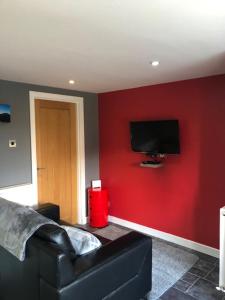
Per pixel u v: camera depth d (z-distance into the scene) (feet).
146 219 12.16
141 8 4.42
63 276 4.93
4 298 6.81
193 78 10.03
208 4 4.26
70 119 12.85
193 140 10.28
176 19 4.83
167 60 7.54
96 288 5.58
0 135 10.02
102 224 12.96
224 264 7.91
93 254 6.00
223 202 9.66
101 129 13.71
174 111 10.72
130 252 6.35
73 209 13.39
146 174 11.97
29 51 6.68
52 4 4.30
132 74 9.32
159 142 10.90
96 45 6.26
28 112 10.85
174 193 11.06
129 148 12.51
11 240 5.76
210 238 10.09
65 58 7.33
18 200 10.39
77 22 4.97
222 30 5.34
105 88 12.13
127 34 5.60
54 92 11.77
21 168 10.71
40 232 5.47
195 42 6.08
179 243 11.00
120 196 13.14
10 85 10.25
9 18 4.80
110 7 4.39
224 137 9.45
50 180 12.25
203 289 8.00
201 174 10.16
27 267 5.59
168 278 8.56
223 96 9.35
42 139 11.82
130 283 6.52
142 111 11.81
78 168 13.17
